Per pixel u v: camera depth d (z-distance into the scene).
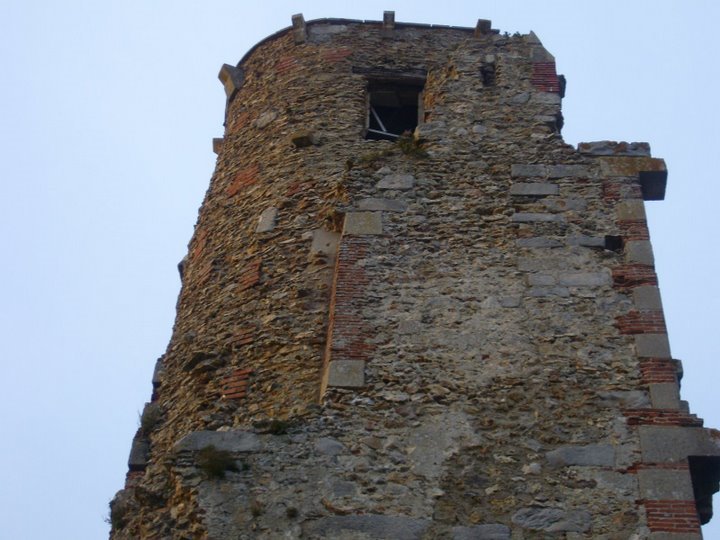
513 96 12.38
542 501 8.67
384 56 13.83
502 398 9.38
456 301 10.13
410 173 11.32
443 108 12.23
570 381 9.48
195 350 11.19
